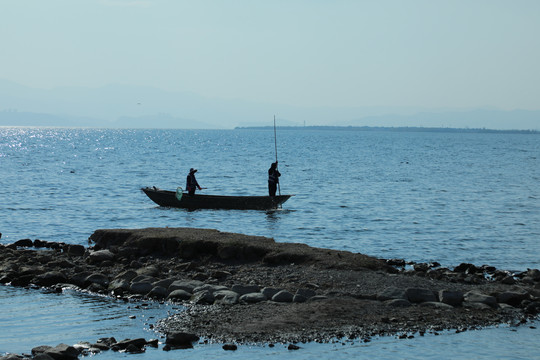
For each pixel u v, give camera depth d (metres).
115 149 161.38
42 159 108.62
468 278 22.95
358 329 16.77
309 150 170.88
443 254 30.69
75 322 17.72
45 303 19.83
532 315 18.67
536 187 67.19
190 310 18.70
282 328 16.77
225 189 62.75
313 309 18.31
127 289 21.31
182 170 87.19
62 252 28.31
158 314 18.53
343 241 33.81
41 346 14.94
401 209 47.28
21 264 25.00
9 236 34.03
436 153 162.88
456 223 40.59
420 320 17.70
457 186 67.25
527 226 39.66
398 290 19.73
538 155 159.88
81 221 39.72
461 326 17.34
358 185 67.25
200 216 42.38
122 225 38.38
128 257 25.83
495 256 30.34
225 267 23.98
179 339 15.77
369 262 23.72
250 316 17.81
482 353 15.30
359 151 167.75
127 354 14.97
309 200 52.72
